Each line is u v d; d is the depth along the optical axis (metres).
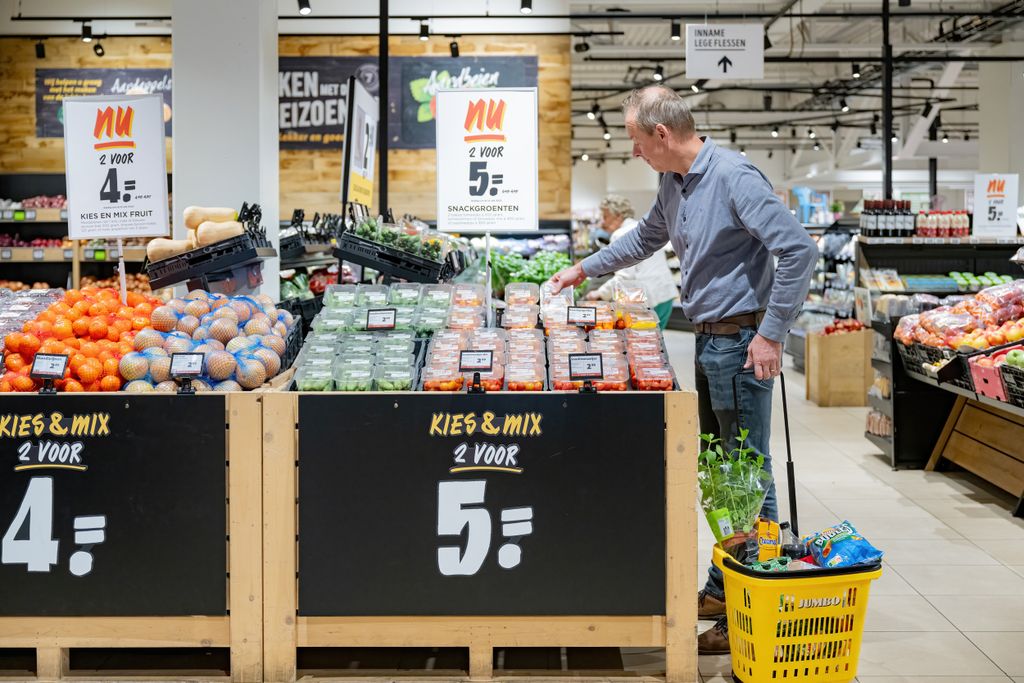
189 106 5.42
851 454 6.52
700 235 3.14
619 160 27.61
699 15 9.75
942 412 6.01
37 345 3.04
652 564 2.83
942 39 12.93
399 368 3.00
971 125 23.03
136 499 2.84
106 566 2.86
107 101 3.72
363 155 4.92
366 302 3.49
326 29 9.41
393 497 2.82
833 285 10.77
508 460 2.81
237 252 4.00
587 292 6.14
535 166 3.60
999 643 3.25
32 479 2.85
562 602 2.83
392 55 9.40
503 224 3.61
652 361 3.02
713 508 3.03
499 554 2.83
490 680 2.85
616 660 3.03
